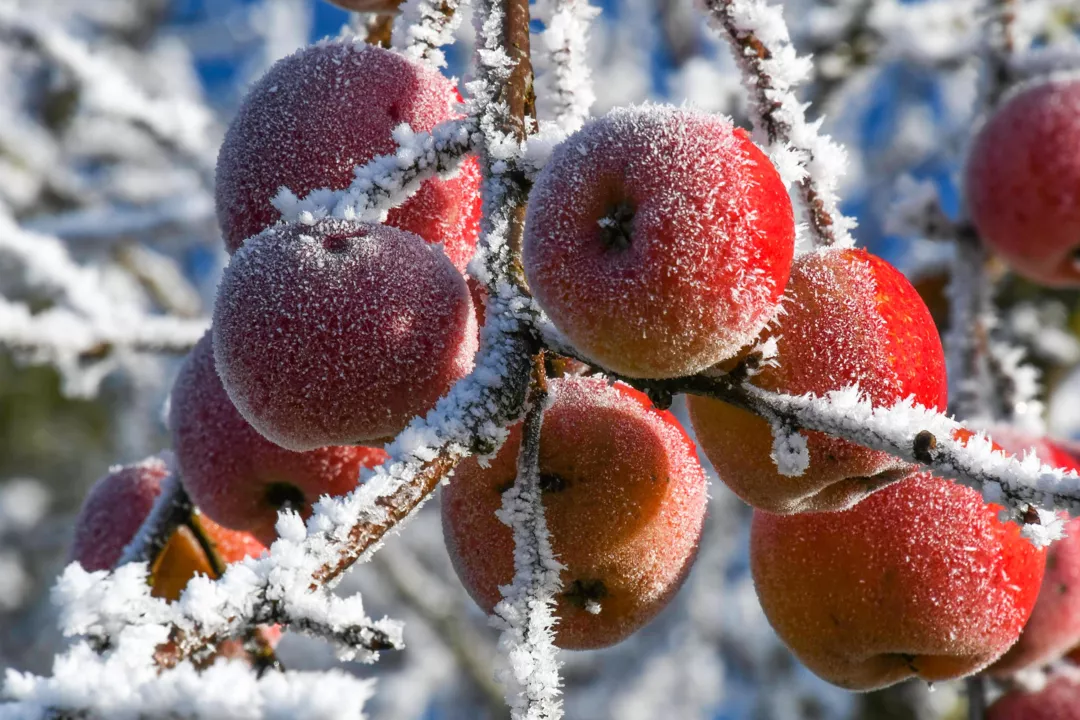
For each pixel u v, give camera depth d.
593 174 0.74
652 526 0.80
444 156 0.77
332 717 0.65
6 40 1.21
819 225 0.81
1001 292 1.36
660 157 0.74
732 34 0.81
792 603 0.82
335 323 0.76
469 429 0.73
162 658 0.70
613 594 0.81
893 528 0.81
